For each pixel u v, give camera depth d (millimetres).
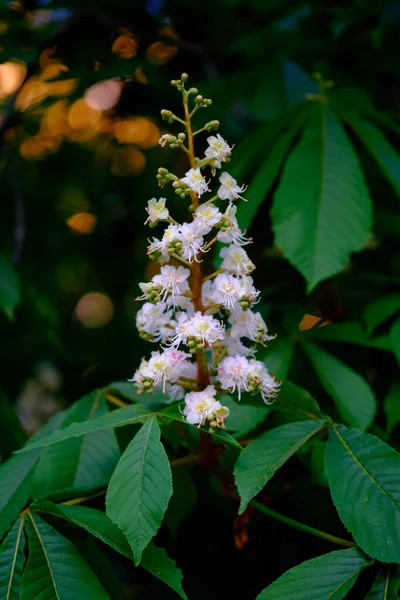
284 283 937
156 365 707
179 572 669
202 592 915
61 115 1304
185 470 795
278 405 749
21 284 1088
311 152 838
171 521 785
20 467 774
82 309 1765
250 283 713
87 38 1076
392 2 948
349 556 686
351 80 1007
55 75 1070
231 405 769
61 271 1784
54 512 705
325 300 939
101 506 765
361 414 813
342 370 834
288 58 1041
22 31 1021
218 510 939
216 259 859
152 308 716
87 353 1461
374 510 677
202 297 728
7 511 738
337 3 990
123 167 1381
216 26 1135
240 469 693
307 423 724
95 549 725
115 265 1397
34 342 1311
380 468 694
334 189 822
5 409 946
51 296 1435
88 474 759
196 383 728
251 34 1007
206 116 1026
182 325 701
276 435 714
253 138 898
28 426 1882
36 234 1392
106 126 1293
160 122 1163
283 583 676
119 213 1422
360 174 830
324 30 1010
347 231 812
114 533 686
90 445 773
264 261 973
